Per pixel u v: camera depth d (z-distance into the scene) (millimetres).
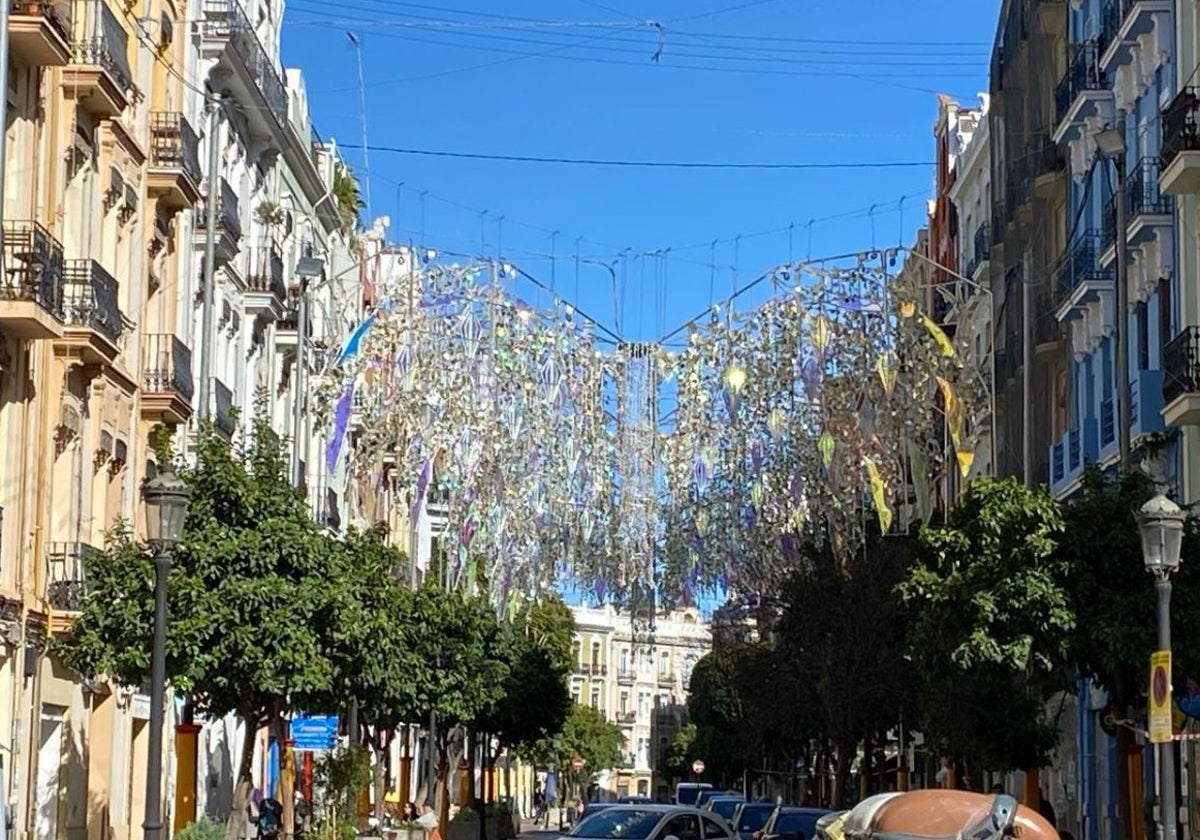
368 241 64125
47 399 30219
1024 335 45000
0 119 21312
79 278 30688
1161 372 34281
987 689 30859
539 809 112750
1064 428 44594
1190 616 24375
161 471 20984
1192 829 30844
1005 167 50344
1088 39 41750
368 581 31172
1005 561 25328
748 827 38469
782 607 51062
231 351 46312
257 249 48406
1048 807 36469
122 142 34469
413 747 77812
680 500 32469
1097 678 25969
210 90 43375
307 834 32906
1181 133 31500
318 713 32688
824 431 29922
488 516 33594
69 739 32094
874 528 48469
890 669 50469
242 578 26734
